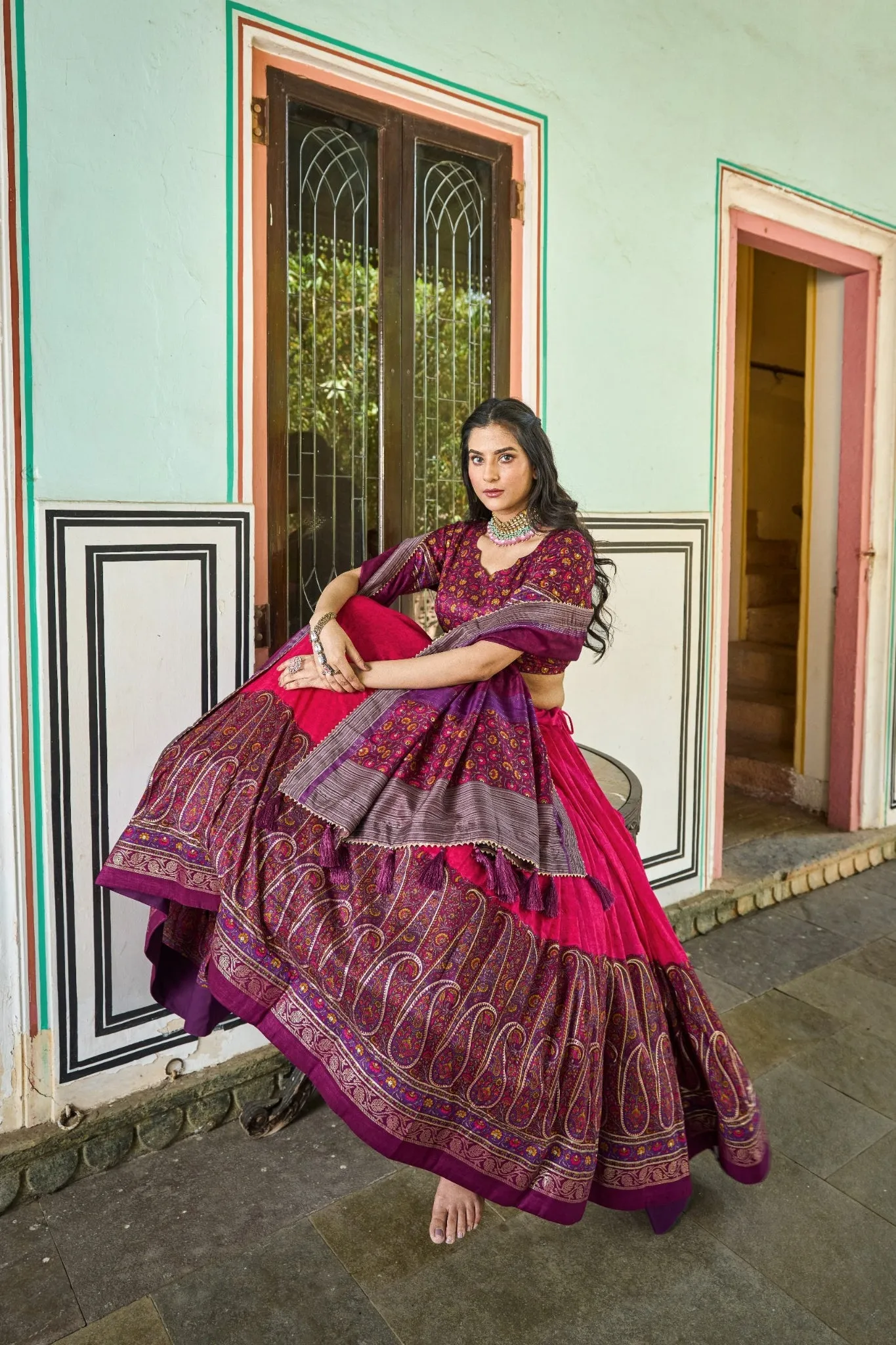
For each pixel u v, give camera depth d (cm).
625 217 283
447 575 185
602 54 271
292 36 211
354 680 163
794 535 597
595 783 181
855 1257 181
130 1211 191
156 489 201
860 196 358
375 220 239
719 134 306
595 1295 171
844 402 394
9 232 178
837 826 407
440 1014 140
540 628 159
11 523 182
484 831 146
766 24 315
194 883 158
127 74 189
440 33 236
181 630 206
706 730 330
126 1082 207
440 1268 177
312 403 233
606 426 287
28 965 192
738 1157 164
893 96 365
